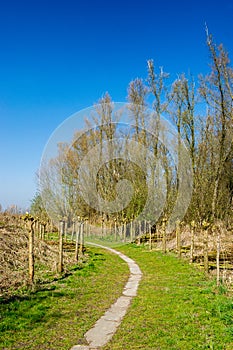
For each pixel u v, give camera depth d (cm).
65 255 1795
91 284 1214
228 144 2583
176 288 1136
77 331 725
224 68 2323
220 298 945
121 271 1545
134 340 674
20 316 786
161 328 739
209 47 2309
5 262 1257
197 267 1499
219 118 2645
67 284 1170
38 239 1830
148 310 881
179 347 629
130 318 816
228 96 2380
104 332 720
